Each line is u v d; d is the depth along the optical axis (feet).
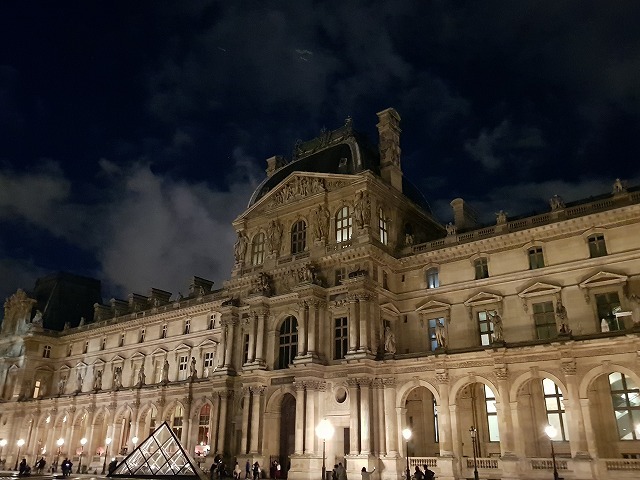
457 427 160.04
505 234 180.65
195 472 135.23
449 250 191.72
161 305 311.27
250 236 232.94
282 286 210.38
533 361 152.05
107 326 312.91
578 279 164.96
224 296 231.91
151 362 283.18
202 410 243.19
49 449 296.10
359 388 174.40
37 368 331.77
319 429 129.49
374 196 203.92
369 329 180.86
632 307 141.28
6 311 362.94
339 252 195.42
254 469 177.47
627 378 150.30
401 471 165.37
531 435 161.99
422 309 191.72
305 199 215.10
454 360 164.55
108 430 273.95
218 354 254.06
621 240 161.17
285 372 193.98
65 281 375.66
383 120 230.68
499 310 176.45
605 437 148.15
